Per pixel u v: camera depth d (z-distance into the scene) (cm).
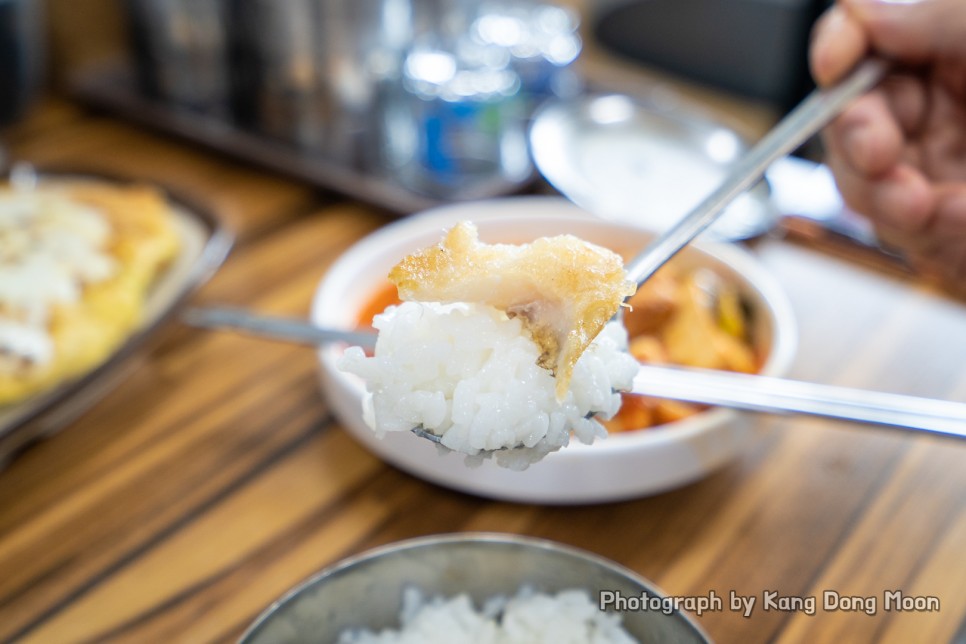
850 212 50
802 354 43
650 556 34
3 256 41
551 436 26
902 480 37
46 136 59
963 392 42
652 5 92
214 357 42
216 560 33
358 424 35
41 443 37
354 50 54
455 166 53
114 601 32
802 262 49
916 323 45
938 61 43
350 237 50
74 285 41
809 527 35
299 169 54
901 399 32
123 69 66
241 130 59
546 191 54
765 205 49
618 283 26
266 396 40
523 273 26
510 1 75
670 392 31
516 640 28
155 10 58
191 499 35
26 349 37
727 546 34
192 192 47
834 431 39
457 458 34
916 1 40
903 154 44
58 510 35
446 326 27
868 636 32
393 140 56
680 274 42
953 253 43
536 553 28
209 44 59
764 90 83
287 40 54
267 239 50
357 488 36
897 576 34
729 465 37
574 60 68
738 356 38
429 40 62
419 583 29
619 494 34
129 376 40
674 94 74
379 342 27
